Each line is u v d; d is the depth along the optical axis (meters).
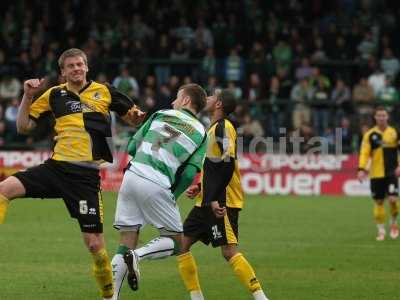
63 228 41.03
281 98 66.81
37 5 74.75
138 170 21.53
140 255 21.39
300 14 76.69
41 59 68.94
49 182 21.11
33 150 62.22
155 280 27.50
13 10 74.50
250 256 33.19
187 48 70.94
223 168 22.12
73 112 21.31
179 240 22.03
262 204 54.50
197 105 22.33
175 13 74.19
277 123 63.47
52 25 74.00
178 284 26.83
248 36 72.12
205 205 22.33
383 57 71.62
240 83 68.25
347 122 62.44
